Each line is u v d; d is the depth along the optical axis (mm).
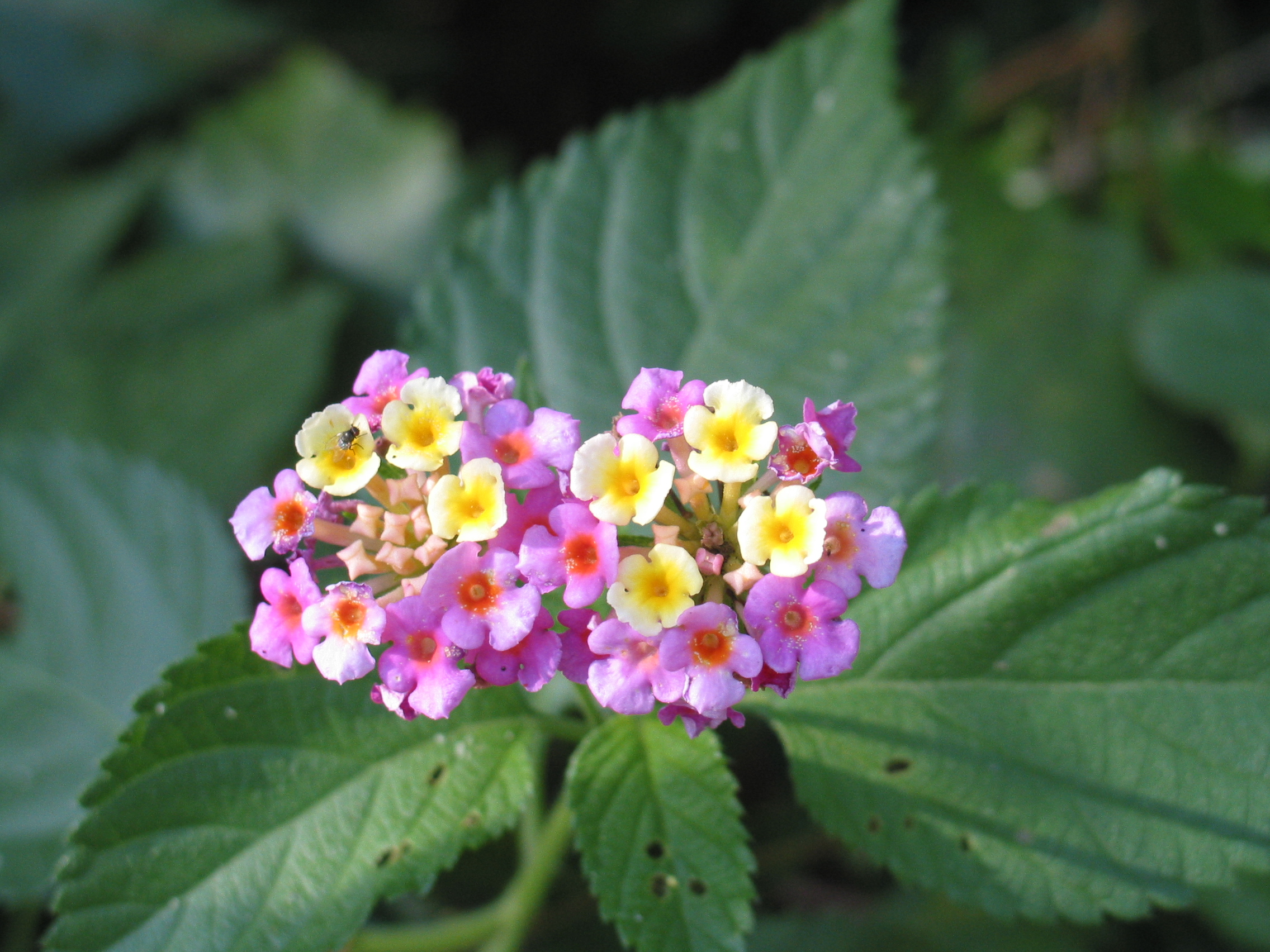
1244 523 200
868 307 239
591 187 250
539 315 245
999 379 348
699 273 245
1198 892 253
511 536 174
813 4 408
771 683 173
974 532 207
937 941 259
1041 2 415
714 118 251
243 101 408
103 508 262
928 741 207
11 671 255
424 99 427
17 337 357
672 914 191
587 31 421
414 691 170
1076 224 370
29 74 412
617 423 178
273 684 200
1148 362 340
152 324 365
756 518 170
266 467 338
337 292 371
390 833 198
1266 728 199
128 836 195
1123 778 203
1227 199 371
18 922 255
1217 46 385
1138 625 203
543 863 218
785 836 277
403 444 175
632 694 168
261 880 196
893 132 245
